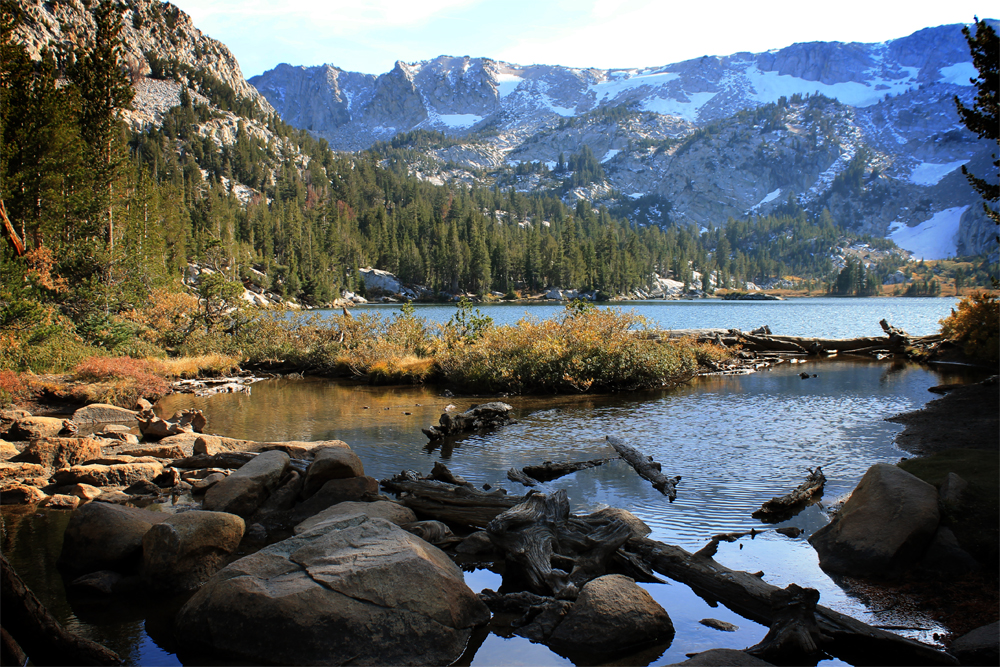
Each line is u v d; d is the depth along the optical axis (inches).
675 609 227.3
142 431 503.2
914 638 196.5
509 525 264.4
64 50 5649.6
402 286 5093.5
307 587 203.5
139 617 226.8
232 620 198.4
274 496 339.3
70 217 1307.8
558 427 528.1
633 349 761.0
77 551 264.4
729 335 1134.4
